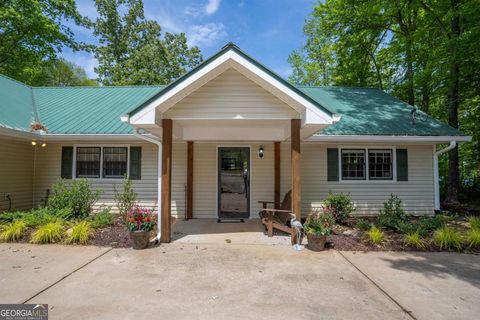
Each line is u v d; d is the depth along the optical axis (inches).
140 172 357.7
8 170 324.5
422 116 374.9
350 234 263.0
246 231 287.1
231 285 155.9
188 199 356.2
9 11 537.3
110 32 965.2
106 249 218.8
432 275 171.5
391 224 271.6
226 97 234.5
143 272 173.6
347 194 358.0
